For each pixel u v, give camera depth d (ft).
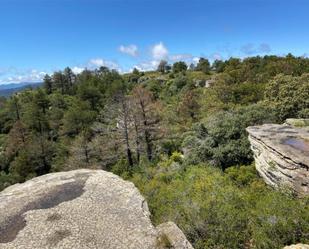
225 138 62.64
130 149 89.20
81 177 37.96
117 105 92.84
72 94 249.96
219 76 149.28
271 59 200.23
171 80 246.47
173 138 95.40
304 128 51.80
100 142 99.14
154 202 42.22
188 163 64.39
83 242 24.23
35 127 157.58
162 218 35.04
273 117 68.44
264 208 32.01
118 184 35.19
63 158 116.88
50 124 162.61
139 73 341.21
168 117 125.80
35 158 120.47
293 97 78.28
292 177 37.65
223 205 34.58
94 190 33.55
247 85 127.54
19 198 32.50
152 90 218.79
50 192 33.53
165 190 46.88
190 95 135.44
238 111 75.15
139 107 88.02
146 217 27.91
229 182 47.32
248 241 30.53
